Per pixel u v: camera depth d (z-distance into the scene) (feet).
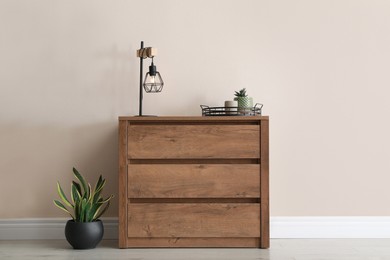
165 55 9.26
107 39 9.25
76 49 9.26
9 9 9.21
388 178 9.21
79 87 9.25
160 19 9.27
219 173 8.02
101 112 9.26
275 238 9.08
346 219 9.16
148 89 8.69
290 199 9.21
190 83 9.23
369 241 8.80
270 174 9.23
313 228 9.14
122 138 8.04
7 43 9.20
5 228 9.06
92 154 9.24
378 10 9.18
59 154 9.22
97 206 8.22
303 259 7.42
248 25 9.25
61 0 9.25
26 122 9.21
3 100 9.21
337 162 9.24
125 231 8.04
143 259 7.38
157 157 8.04
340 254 7.77
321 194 9.21
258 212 8.03
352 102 9.25
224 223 8.02
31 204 9.19
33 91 9.21
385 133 9.24
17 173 9.19
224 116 8.09
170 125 8.07
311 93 9.27
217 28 9.25
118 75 9.25
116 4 9.25
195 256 7.55
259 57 9.23
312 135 9.24
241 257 7.51
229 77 9.23
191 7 9.25
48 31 9.24
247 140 8.04
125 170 8.02
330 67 9.26
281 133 9.25
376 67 9.26
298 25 9.22
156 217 8.03
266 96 9.27
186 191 8.01
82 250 8.02
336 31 9.20
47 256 7.62
